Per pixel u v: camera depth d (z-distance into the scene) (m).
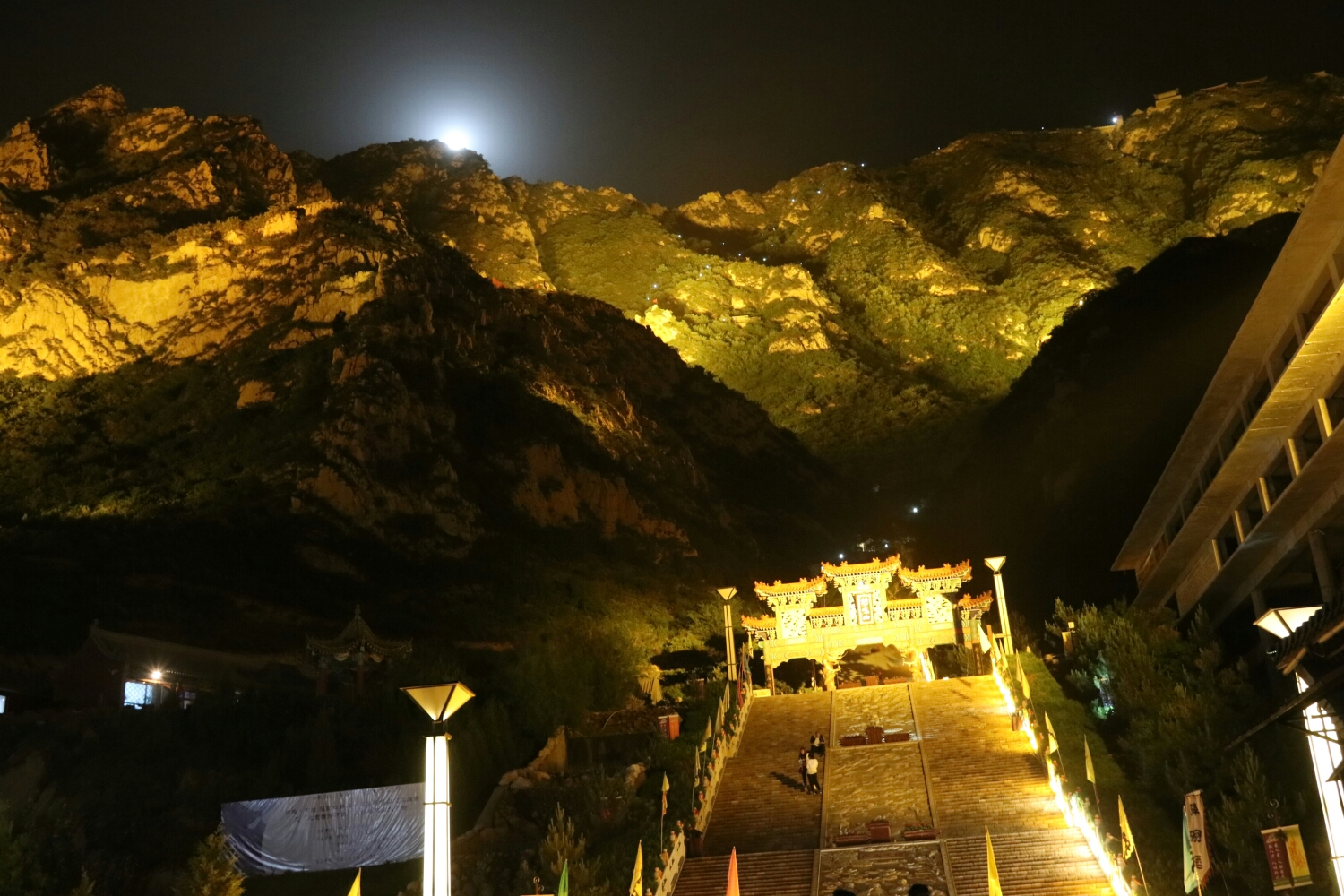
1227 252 94.94
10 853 28.11
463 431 78.88
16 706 44.78
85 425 83.75
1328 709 18.41
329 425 71.94
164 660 46.94
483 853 31.27
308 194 123.06
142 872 30.92
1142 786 31.83
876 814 32.84
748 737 40.88
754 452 105.69
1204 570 43.97
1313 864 25.06
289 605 57.94
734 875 24.48
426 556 67.94
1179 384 83.25
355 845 31.64
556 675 43.25
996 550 85.88
